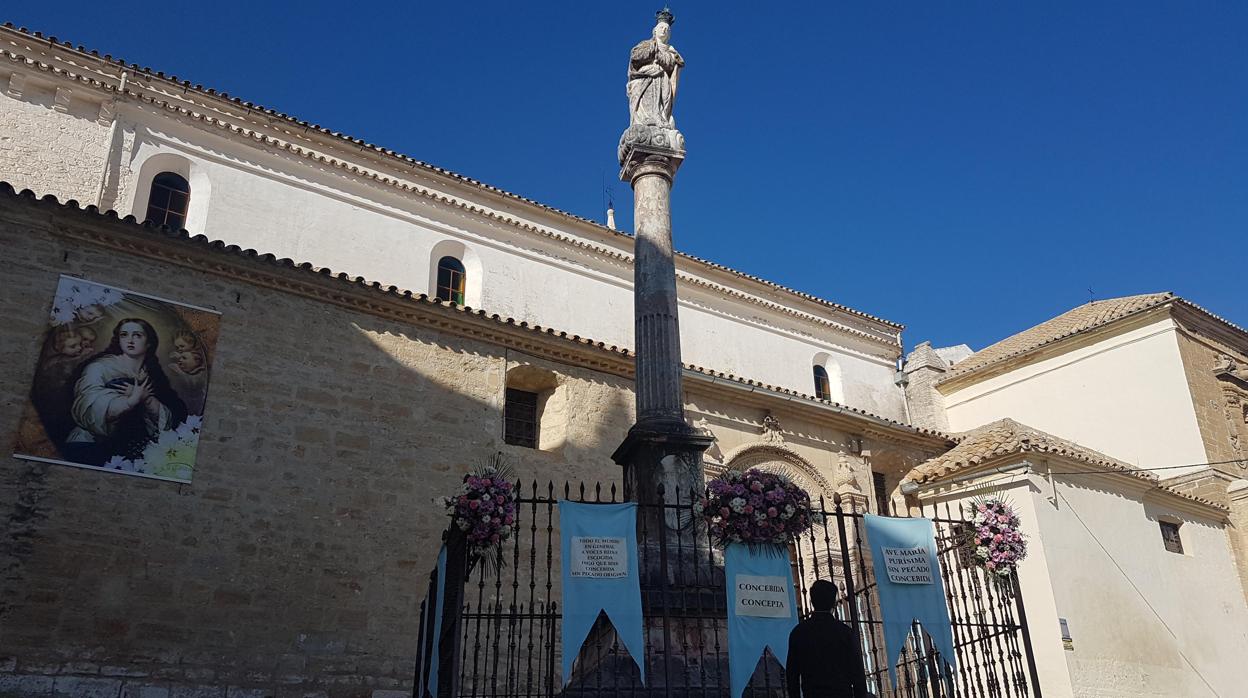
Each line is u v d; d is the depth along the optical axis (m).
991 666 11.13
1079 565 18.48
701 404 20.23
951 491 20.12
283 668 13.73
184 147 18.86
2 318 13.45
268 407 15.05
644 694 10.07
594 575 9.88
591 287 23.42
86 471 13.31
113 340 14.17
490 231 22.33
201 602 13.47
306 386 15.52
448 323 17.28
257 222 19.12
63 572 12.71
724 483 10.55
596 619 9.98
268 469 14.68
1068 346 26.70
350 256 19.97
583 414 18.39
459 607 9.52
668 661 9.62
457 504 10.04
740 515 10.27
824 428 21.88
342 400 15.77
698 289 25.28
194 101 19.22
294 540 14.48
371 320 16.64
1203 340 25.72
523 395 18.64
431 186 21.73
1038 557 18.06
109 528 13.20
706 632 10.81
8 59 17.33
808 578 19.69
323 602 14.38
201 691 13.04
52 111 17.58
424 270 20.95
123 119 18.28
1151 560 20.14
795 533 10.59
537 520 16.94
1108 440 25.36
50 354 13.62
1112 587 18.84
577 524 10.09
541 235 22.94
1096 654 17.66
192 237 14.97
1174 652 19.39
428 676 10.75
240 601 13.74
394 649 14.69
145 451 13.82
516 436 18.19
